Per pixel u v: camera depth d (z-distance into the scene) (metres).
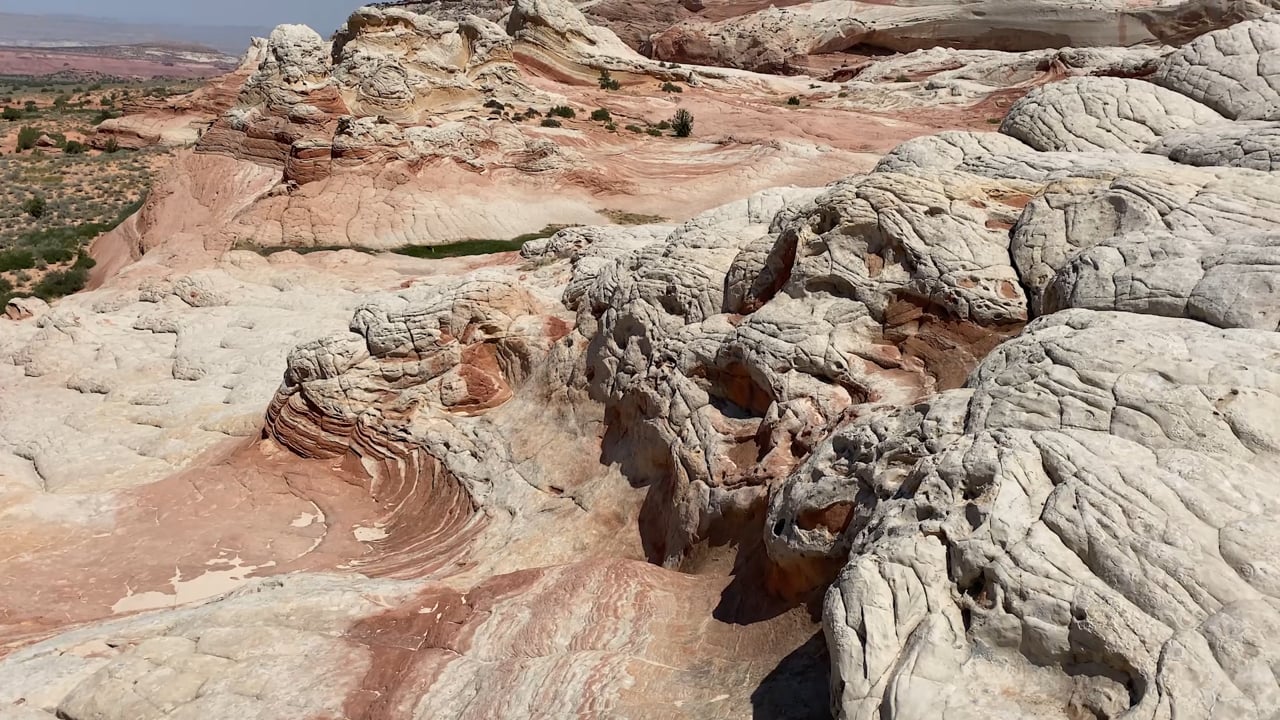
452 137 36.25
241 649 8.58
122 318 24.56
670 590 9.16
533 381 14.49
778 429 9.86
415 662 8.27
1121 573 5.30
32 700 8.12
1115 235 9.16
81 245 42.69
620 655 7.86
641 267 13.18
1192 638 4.90
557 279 16.89
